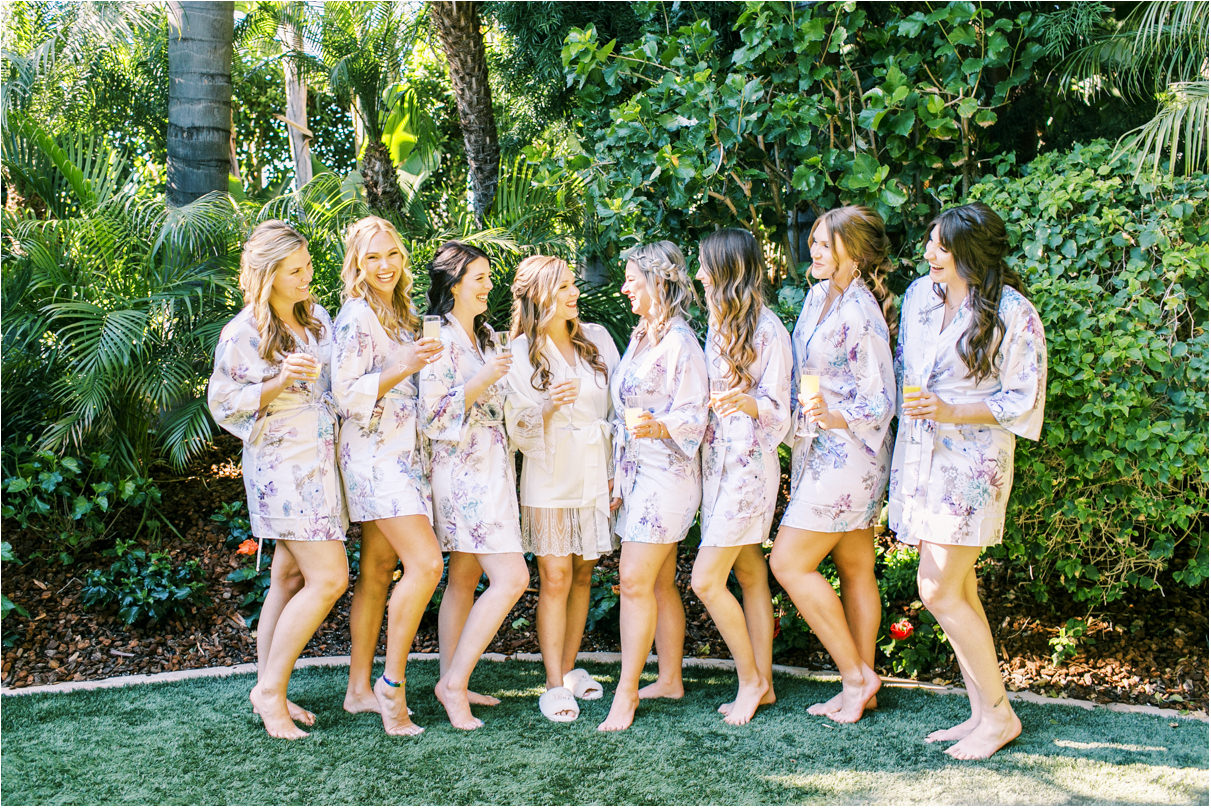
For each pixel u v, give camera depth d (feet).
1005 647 14.33
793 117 14.43
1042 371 10.60
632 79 16.56
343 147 44.37
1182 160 14.40
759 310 11.77
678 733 11.32
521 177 19.60
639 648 11.66
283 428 11.05
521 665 14.15
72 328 16.55
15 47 23.81
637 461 11.89
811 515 11.55
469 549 11.60
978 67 13.96
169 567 15.53
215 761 10.39
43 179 19.31
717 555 11.60
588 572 12.96
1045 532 13.91
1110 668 13.61
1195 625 14.61
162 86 31.89
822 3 14.90
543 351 12.15
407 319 12.04
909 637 13.99
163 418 18.44
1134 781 10.02
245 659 14.43
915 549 15.62
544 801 9.48
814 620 11.84
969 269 10.75
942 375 11.14
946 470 10.83
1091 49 15.38
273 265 10.95
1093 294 12.59
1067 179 13.30
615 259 17.93
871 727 11.56
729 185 16.05
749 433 11.65
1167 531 13.91
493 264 17.47
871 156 14.60
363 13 27.02
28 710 12.01
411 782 9.89
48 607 15.30
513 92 25.14
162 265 18.24
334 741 10.99
